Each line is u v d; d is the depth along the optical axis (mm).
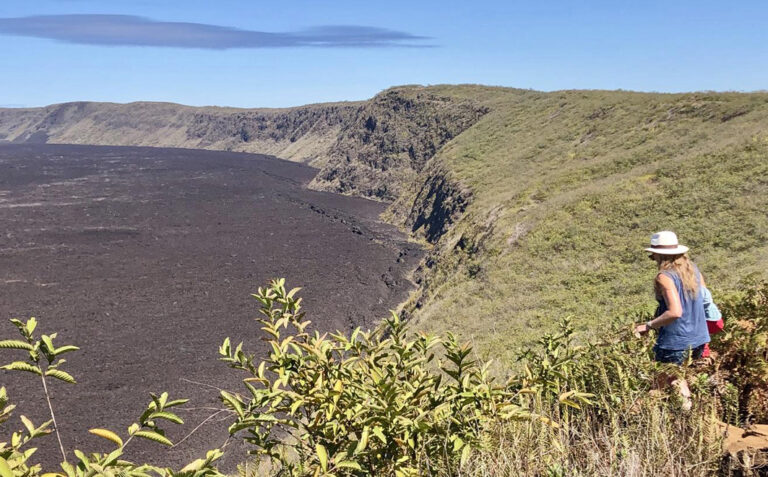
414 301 38594
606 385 3408
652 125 47438
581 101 65375
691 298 4141
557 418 3072
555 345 4016
